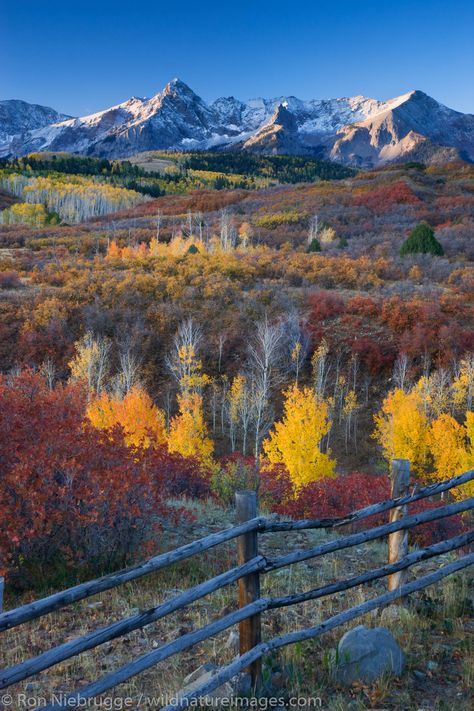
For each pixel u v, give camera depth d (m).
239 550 3.88
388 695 3.82
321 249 75.19
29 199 168.38
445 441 28.14
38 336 46.16
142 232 93.38
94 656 4.69
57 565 6.82
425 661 4.23
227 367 46.53
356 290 54.94
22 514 6.67
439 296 50.22
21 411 8.57
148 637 5.03
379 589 6.01
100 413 23.61
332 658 4.18
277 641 3.93
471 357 42.50
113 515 6.84
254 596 3.88
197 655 4.61
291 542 8.64
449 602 5.03
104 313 49.09
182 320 49.53
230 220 98.25
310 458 25.67
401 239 74.62
